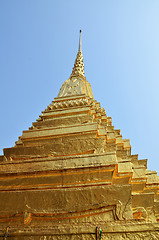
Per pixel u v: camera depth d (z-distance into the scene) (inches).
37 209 347.3
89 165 385.7
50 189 371.2
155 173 537.3
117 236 277.1
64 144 500.1
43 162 417.1
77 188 358.6
